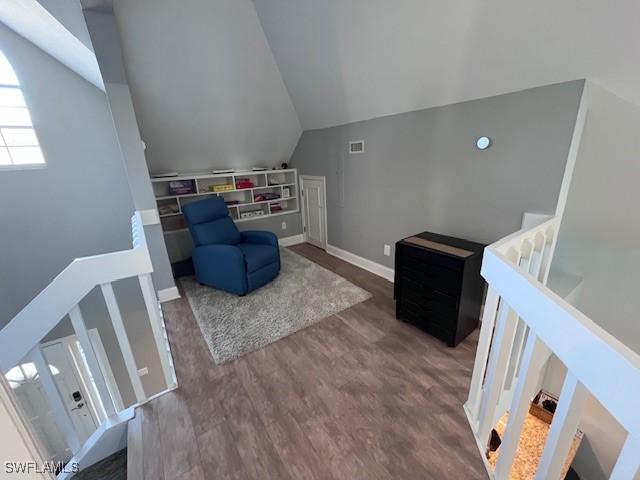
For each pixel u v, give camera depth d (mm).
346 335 2164
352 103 2887
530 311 855
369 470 1220
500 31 1525
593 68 1430
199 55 2631
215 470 1241
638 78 1356
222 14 2404
